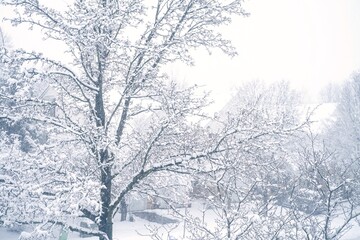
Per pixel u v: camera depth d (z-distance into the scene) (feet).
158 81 22.71
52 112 24.73
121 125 24.21
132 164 24.66
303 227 21.26
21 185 17.61
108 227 22.39
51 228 16.66
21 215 18.49
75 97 22.50
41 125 22.70
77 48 21.53
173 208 22.07
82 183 17.63
